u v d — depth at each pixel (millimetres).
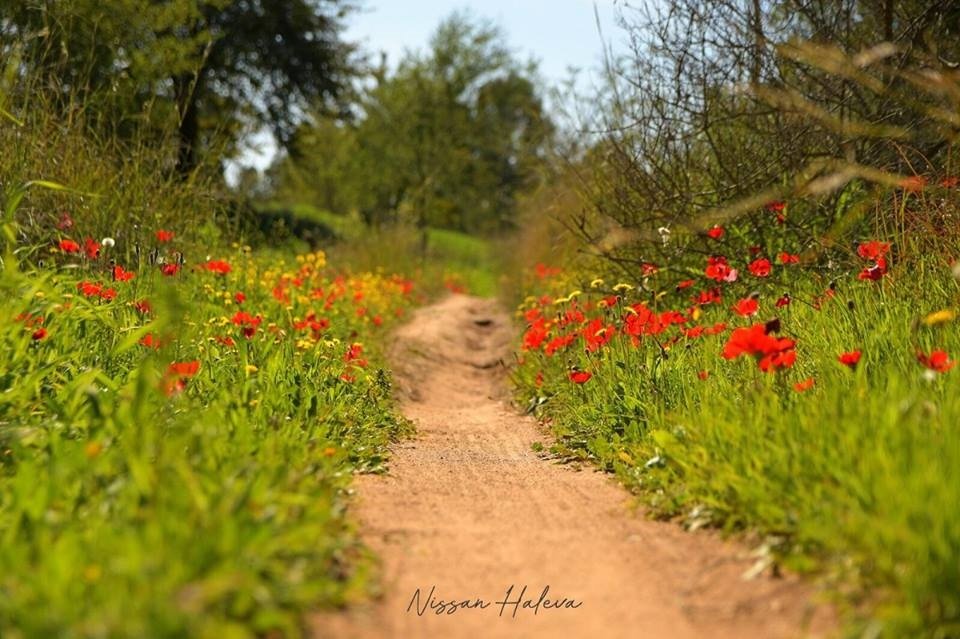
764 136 8352
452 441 7148
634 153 9133
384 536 4117
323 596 3176
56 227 8312
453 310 19422
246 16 27609
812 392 4887
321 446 5332
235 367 6484
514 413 8727
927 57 6461
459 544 4090
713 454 4570
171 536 2979
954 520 3084
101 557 2943
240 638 2594
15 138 7852
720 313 7824
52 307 5516
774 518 3773
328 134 38250
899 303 5801
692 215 8797
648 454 5281
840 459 3760
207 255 10406
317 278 12977
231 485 3486
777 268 8219
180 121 10469
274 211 28438
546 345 9062
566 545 4090
